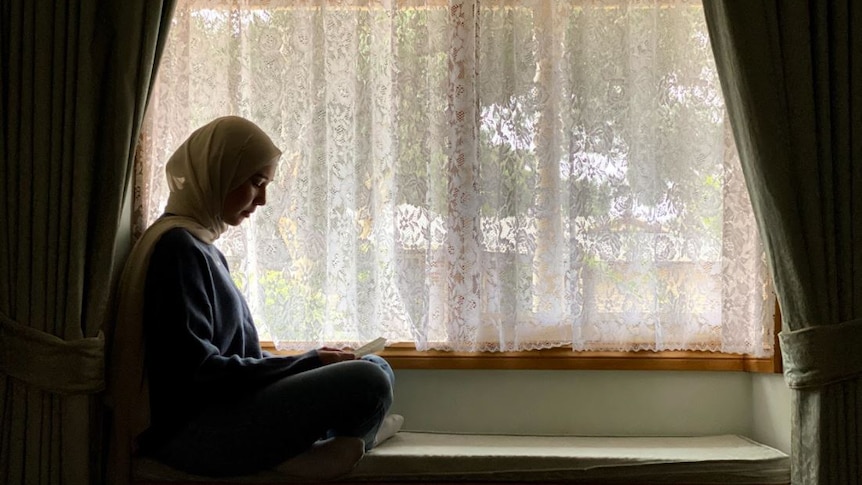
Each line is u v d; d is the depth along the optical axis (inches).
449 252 95.0
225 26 96.5
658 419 97.4
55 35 83.0
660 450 86.5
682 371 97.4
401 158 94.1
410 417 98.3
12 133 82.5
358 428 78.6
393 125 94.9
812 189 83.0
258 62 94.8
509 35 94.0
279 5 95.2
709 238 95.1
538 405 97.9
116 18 84.3
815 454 81.4
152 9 84.5
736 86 84.5
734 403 97.7
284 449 77.4
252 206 88.2
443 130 95.5
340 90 95.2
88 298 82.2
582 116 92.9
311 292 94.0
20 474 80.8
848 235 83.0
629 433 97.4
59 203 82.2
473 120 94.7
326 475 78.4
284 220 94.7
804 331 82.1
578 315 93.6
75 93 82.8
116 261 88.8
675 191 94.0
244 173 85.5
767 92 83.4
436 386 98.2
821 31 84.0
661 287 94.0
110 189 83.3
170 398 77.5
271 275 95.0
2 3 83.6
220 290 83.7
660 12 94.1
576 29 93.4
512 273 94.0
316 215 93.9
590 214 93.4
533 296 95.9
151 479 81.2
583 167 92.9
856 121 83.6
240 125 85.9
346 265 95.5
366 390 77.0
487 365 96.3
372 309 94.7
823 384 81.4
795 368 82.9
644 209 94.6
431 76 95.8
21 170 82.2
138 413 81.3
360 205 94.1
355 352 82.4
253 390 78.0
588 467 81.7
